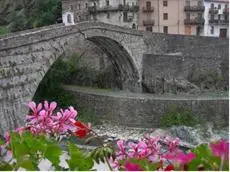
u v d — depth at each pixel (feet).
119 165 18.02
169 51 175.83
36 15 246.68
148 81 170.40
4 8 280.72
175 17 233.14
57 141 18.97
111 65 179.52
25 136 17.04
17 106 111.75
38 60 119.24
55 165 15.72
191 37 173.78
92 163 16.28
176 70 166.81
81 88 174.91
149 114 149.07
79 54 188.34
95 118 155.94
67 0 237.04
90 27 141.69
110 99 154.20
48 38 122.52
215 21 238.48
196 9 231.91
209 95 161.17
